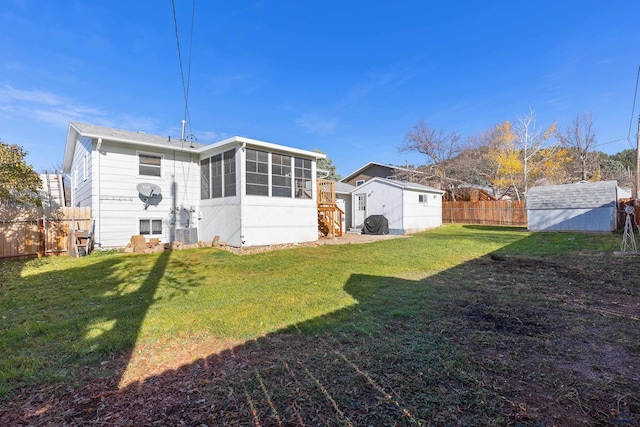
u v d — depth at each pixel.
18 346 2.91
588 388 2.16
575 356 2.65
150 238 10.86
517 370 2.42
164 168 11.29
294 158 11.76
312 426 1.81
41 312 3.91
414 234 15.77
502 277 5.78
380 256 8.45
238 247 10.09
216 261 7.77
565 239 11.86
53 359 2.66
